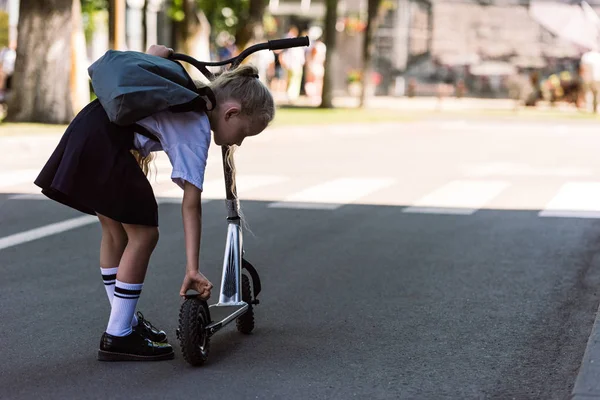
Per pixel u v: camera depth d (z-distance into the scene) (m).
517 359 5.36
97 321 6.07
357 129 25.14
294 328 5.96
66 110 20.59
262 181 13.59
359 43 47.94
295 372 5.04
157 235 5.07
